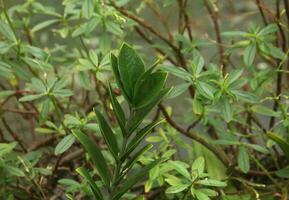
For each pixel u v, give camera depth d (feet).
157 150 3.79
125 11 4.09
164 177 3.67
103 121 3.01
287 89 4.07
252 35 3.77
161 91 2.99
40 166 4.19
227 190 3.85
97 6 3.82
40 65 3.67
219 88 3.52
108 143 3.02
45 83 3.59
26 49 3.67
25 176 3.58
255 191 3.59
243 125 4.17
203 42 4.03
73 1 3.91
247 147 3.97
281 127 3.73
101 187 3.60
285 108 3.74
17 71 3.66
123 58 2.89
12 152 4.00
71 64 4.10
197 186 3.61
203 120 3.86
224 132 3.77
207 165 3.90
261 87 3.83
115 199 3.06
